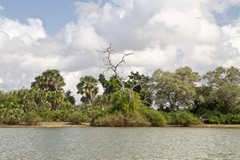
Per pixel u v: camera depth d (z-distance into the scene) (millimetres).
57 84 122125
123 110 87438
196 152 35031
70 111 98875
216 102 107125
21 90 104688
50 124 89688
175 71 113188
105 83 135125
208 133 64750
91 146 40344
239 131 71875
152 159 30172
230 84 102500
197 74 113000
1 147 39188
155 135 58094
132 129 75438
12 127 81688
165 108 110375
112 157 31250
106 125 86625
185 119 91438
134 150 36406
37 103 104812
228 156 32062
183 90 106000
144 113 89000
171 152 34938
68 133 62250
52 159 29969
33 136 55281
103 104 109438
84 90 130375
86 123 93812
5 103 95625
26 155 32469
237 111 101688
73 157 31203
